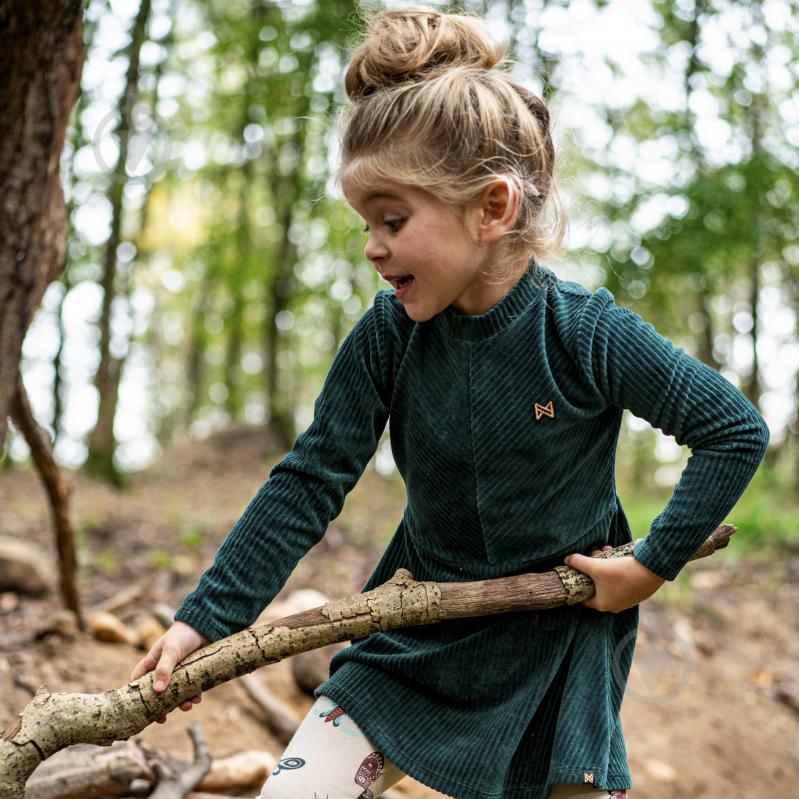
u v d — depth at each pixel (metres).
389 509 9.23
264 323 13.64
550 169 1.67
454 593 1.59
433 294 1.55
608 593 1.61
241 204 12.45
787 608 5.74
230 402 15.67
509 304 1.61
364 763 1.62
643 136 9.41
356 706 1.66
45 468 3.20
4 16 2.13
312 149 11.84
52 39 2.25
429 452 1.66
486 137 1.52
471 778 1.59
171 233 14.29
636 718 3.82
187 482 10.51
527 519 1.66
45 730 1.46
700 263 8.75
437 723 1.66
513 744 1.60
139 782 2.32
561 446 1.62
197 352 17.86
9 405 2.45
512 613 1.67
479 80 1.56
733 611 5.59
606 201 8.82
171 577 4.91
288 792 1.58
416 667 1.68
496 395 1.61
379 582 1.88
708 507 1.53
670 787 3.38
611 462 1.74
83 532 6.04
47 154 2.36
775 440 14.62
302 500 1.66
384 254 1.54
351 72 1.61
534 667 1.66
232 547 1.62
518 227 1.59
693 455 1.57
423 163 1.49
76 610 3.50
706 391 1.54
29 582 4.25
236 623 1.59
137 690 1.50
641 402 1.58
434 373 1.64
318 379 17.81
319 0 9.64
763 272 14.09
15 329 2.40
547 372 1.60
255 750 2.74
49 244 2.45
